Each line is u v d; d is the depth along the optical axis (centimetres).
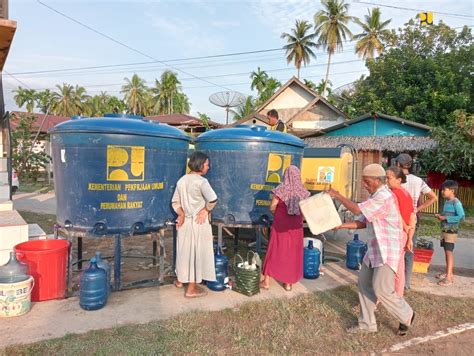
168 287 496
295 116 2120
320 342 371
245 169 530
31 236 552
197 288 477
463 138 1277
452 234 545
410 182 503
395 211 369
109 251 706
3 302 386
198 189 449
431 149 1316
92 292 411
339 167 790
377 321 421
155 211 481
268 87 3562
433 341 384
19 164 2008
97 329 369
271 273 492
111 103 5109
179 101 5106
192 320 395
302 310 437
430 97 1827
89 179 443
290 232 483
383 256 363
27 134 2058
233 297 465
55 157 469
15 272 403
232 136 531
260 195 534
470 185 1429
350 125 1591
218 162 539
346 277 562
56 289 444
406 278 507
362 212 367
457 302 479
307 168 816
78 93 5153
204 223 455
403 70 1991
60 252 446
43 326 373
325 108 2216
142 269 599
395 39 2188
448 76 1812
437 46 2112
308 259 546
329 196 400
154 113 5112
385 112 1966
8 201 673
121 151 445
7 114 843
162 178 484
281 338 373
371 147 1432
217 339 364
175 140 493
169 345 345
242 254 690
